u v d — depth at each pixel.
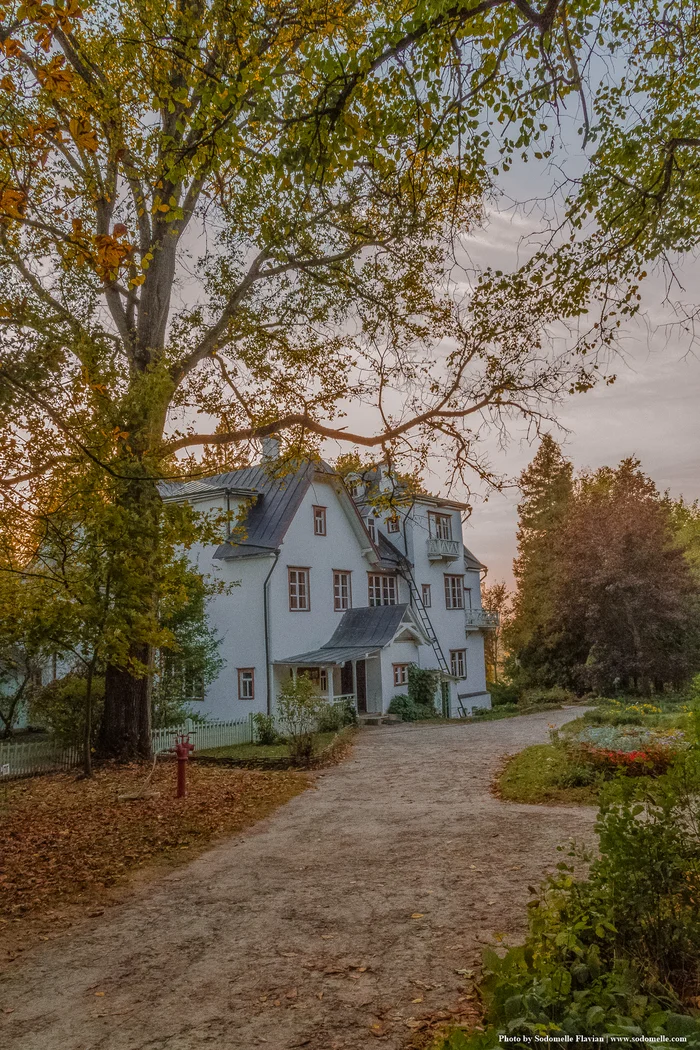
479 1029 4.16
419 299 14.87
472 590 45.66
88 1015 4.99
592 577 36.19
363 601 35.22
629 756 11.53
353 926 6.30
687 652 34.66
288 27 7.43
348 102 6.64
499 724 25.56
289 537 30.45
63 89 6.71
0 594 14.93
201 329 18.14
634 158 8.43
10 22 8.60
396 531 39.59
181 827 11.02
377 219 13.37
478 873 7.54
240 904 7.21
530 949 3.97
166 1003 5.08
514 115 7.14
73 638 15.63
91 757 17.69
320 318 18.16
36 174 8.95
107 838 10.49
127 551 14.59
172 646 16.11
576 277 9.03
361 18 7.31
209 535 15.27
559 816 9.91
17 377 9.81
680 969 4.00
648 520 36.44
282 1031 4.54
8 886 8.34
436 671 34.53
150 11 9.54
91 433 10.94
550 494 52.31
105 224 15.64
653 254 8.72
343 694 30.44
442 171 7.90
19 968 5.97
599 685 36.09
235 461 15.93
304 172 7.01
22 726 27.45
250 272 17.89
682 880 4.13
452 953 5.53
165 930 6.63
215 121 6.90
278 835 10.25
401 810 11.26
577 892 4.48
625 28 7.88
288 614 30.00
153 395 14.36
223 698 30.00
